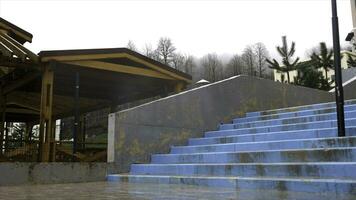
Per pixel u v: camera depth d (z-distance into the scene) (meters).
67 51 10.49
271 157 5.80
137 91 15.05
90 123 20.14
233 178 5.10
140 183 6.10
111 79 12.62
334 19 6.30
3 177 5.79
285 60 41.31
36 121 20.88
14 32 14.70
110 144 7.12
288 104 11.45
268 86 10.93
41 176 6.11
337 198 3.65
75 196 4.21
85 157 9.27
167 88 13.68
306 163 4.90
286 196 3.92
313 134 6.54
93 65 11.25
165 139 7.92
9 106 17.55
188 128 8.44
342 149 5.06
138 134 7.46
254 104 10.38
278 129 7.62
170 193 4.41
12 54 9.99
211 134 8.62
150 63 12.43
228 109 9.58
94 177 6.67
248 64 68.06
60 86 13.70
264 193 4.26
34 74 10.94
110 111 16.17
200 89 8.91
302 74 36.72
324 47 39.75
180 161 7.06
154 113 7.80
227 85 9.68
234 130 8.26
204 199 3.78
